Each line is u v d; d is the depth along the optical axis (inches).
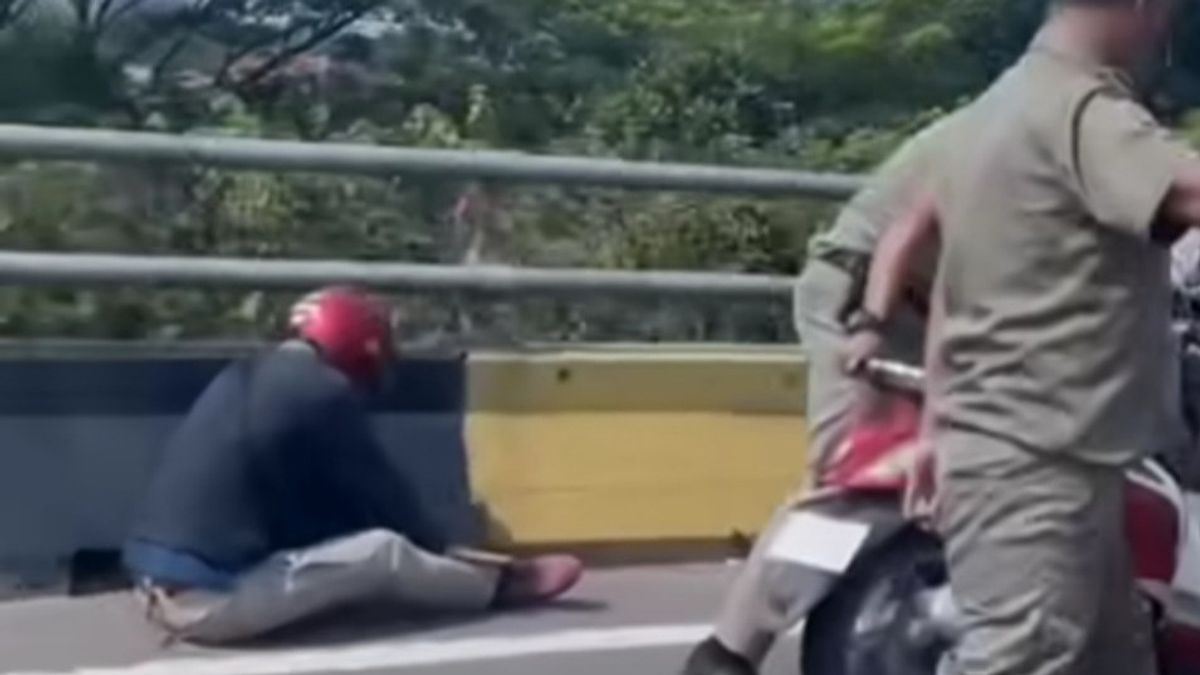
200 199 396.2
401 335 379.2
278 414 323.0
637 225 433.7
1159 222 195.8
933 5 622.2
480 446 372.8
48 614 337.4
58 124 497.4
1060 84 200.5
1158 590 251.9
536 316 404.8
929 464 210.1
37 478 348.2
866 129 585.0
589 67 567.5
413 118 512.7
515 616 342.6
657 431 386.3
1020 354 202.4
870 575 260.2
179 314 383.6
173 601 322.3
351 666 317.7
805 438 391.5
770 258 439.2
